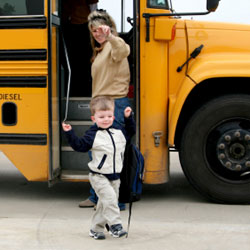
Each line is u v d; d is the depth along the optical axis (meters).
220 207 4.74
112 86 4.42
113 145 3.56
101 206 3.63
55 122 4.76
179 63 4.81
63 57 5.35
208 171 4.77
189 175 4.80
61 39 5.28
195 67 4.69
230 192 4.77
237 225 3.99
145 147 4.74
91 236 3.70
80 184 5.93
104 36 4.29
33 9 4.61
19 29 4.62
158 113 4.72
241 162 4.73
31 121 4.68
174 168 7.12
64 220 4.21
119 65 4.41
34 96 4.66
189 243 3.54
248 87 4.94
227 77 4.70
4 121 4.73
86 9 5.32
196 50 4.76
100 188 3.58
